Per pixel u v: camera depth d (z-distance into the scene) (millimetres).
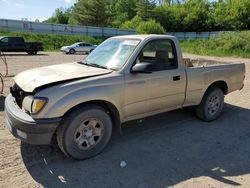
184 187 3152
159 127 5016
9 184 3129
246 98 7457
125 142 4320
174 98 4598
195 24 60812
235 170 3557
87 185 3154
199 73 4879
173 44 4539
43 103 3244
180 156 3902
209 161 3779
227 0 57750
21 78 3812
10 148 3986
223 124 5297
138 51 4043
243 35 29562
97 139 3816
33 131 3252
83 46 27719
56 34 40812
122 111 3959
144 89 4098
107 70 3912
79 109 3518
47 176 3312
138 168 3545
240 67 5852
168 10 65375
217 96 5422
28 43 23453
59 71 3865
